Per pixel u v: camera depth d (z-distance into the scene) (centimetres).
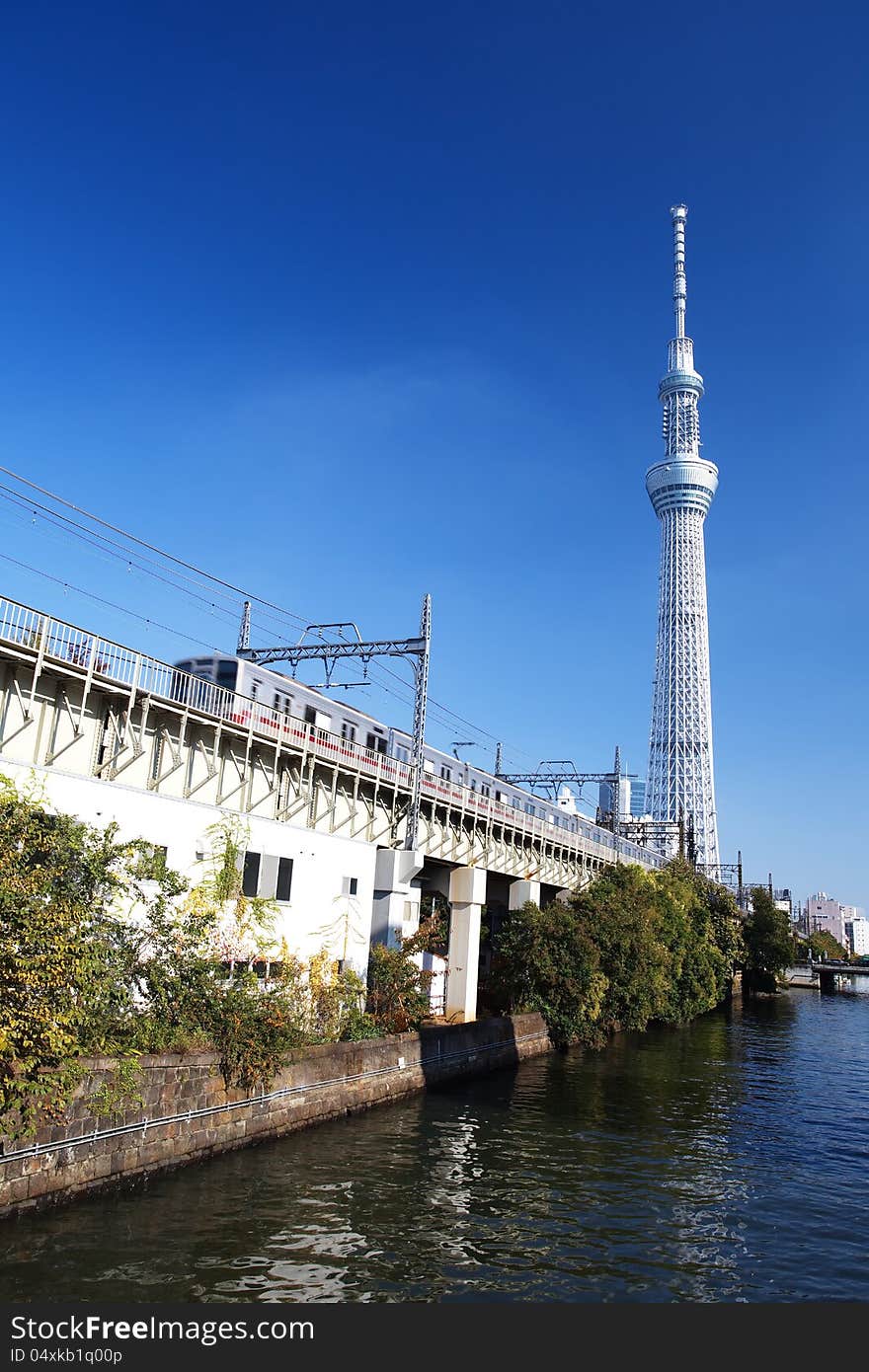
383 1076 3012
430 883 4906
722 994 7369
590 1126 2936
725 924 8850
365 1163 2278
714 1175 2450
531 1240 1820
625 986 4891
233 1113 2275
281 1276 1540
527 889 5522
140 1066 1983
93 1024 1966
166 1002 2227
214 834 2816
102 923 2069
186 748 2966
